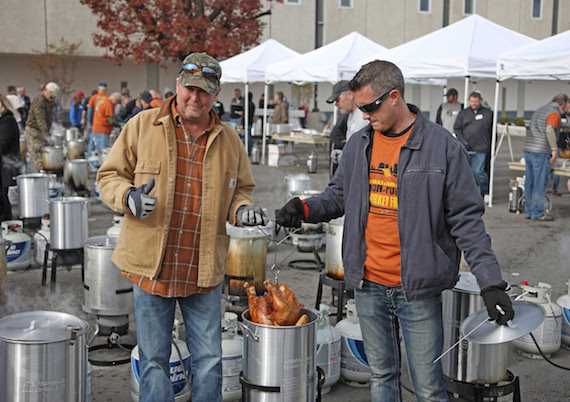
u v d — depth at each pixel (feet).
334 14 101.91
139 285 9.97
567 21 117.80
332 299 18.88
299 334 9.88
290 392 9.91
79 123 74.08
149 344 10.19
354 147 10.05
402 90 9.39
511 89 117.19
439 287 9.43
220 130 10.20
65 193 34.76
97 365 14.46
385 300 9.98
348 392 13.29
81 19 92.07
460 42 37.32
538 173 32.81
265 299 10.24
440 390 9.81
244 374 10.28
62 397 9.25
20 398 9.09
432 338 9.63
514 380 11.69
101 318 15.15
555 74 32.24
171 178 9.87
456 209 9.29
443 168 9.18
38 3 89.81
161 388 10.25
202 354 10.36
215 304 10.46
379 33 104.88
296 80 50.70
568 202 39.37
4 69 92.94
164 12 71.05
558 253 25.63
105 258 14.76
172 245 10.01
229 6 71.41
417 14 106.52
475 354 11.40
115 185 9.73
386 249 9.70
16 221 21.81
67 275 21.57
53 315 10.15
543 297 15.19
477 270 9.03
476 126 36.88
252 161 59.52
